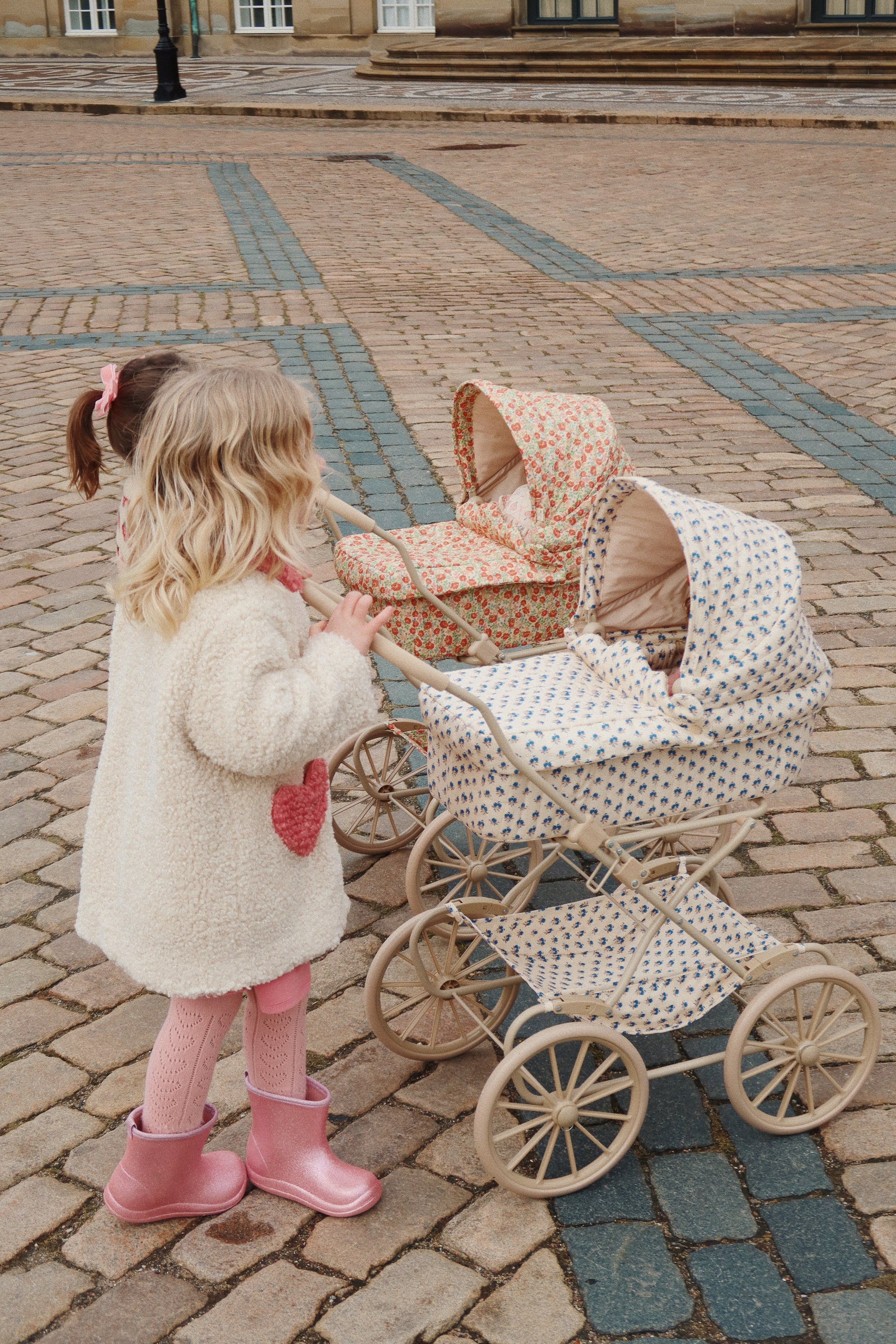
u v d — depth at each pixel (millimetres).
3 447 6801
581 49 25000
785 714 2518
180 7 30969
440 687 2227
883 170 15875
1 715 4242
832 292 10125
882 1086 2686
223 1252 2289
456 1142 2549
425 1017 2896
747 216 13367
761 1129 2543
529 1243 2295
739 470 6367
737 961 2598
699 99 22250
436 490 5977
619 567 2818
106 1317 2162
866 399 7504
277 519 1982
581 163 17250
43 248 11891
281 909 2127
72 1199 2412
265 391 1952
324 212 13828
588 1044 2383
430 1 29281
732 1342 2090
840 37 24078
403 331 9016
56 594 5160
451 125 21172
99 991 2994
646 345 8703
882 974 2984
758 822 3625
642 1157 2516
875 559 5348
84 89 25406
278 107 22344
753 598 2451
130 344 8609
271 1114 2338
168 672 1950
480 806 2500
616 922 2805
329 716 1983
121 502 2107
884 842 3510
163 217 13445
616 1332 2113
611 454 3232
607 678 2730
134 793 2096
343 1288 2209
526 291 10312
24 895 3338
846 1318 2129
